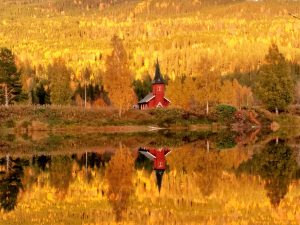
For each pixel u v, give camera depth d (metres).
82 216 66.56
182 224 61.62
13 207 72.25
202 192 81.94
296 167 110.50
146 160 125.75
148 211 68.94
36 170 109.06
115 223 62.69
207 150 148.25
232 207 70.44
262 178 95.00
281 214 65.81
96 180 95.69
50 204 74.44
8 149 154.12
